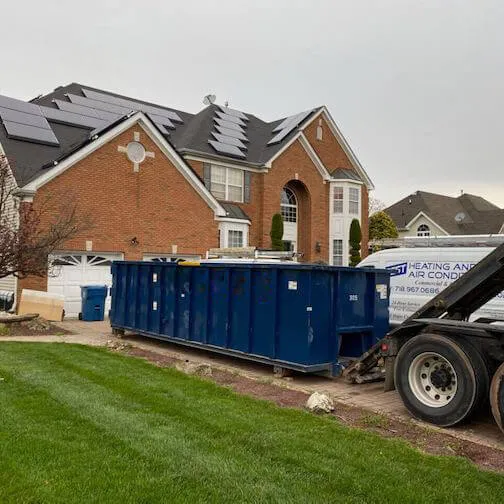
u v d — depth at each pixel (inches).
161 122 1074.1
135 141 715.4
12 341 434.3
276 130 1196.5
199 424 221.1
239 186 1067.9
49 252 539.5
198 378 316.2
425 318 273.6
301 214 1192.2
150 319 454.0
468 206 2000.5
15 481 156.6
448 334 251.4
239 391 294.7
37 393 261.3
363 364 303.9
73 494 150.6
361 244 1263.5
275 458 186.4
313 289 318.0
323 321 322.0
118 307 498.9
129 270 486.6
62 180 647.1
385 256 453.4
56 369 322.3
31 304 609.9
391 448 203.8
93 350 404.8
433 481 172.1
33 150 689.6
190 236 773.3
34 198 620.7
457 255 410.0
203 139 1053.2
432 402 249.1
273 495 156.5
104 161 684.7
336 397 291.7
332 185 1221.7
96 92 1034.7
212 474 169.3
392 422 247.1
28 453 179.0
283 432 215.6
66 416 223.9
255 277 354.6
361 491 162.1
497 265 253.9
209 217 797.2
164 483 160.7
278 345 334.3
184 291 416.2
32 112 769.6
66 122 794.2
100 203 679.7
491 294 288.2
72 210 603.8
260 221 1088.2
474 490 166.7
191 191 776.9
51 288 640.4
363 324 343.9
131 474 165.9
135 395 265.3
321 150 1230.3
